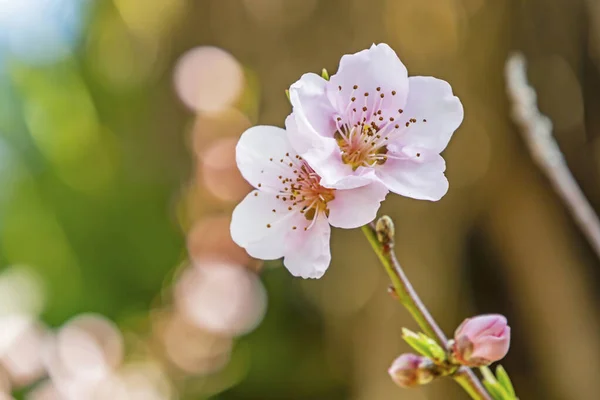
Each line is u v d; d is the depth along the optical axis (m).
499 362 0.85
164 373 0.98
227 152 1.10
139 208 1.30
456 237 0.84
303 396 1.01
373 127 0.40
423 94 0.40
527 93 0.45
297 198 0.40
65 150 1.36
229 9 1.06
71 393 0.78
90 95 1.44
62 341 0.84
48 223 1.27
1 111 1.38
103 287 1.21
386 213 0.85
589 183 0.79
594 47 0.77
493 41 0.77
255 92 1.05
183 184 1.26
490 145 0.79
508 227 0.82
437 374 0.40
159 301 1.16
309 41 0.93
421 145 0.39
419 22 0.79
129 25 1.34
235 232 0.40
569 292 0.80
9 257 1.26
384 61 0.40
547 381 0.82
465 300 0.85
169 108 1.29
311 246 0.40
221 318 1.00
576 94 0.78
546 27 0.77
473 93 0.79
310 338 1.05
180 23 1.21
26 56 1.44
